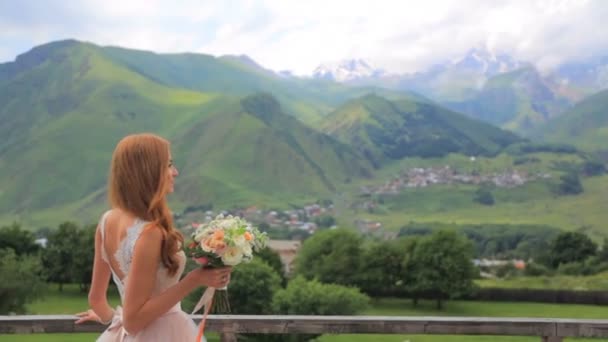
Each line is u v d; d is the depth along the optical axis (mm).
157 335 2842
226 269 2793
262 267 48062
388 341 6836
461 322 4535
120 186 2746
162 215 2756
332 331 4527
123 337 2883
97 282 3043
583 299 76062
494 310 75375
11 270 47156
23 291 47781
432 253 82625
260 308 47312
